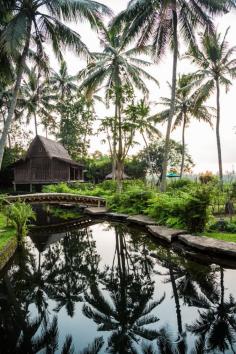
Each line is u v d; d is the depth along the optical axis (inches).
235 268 267.9
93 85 970.1
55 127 1946.4
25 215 383.6
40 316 182.4
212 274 251.6
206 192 393.4
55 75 1637.6
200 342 146.4
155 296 209.6
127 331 159.5
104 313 185.0
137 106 807.1
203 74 975.6
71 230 534.6
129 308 191.8
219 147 985.5
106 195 893.8
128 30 731.4
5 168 1482.5
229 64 967.6
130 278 253.0
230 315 174.4
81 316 181.6
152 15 701.3
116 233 482.3
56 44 650.2
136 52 976.3
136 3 668.7
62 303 203.2
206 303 193.8
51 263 308.5
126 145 813.2
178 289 220.8
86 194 967.6
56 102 1706.4
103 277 258.5
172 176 1369.3
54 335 157.8
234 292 209.8
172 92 679.1
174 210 448.5
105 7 573.3
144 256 327.3
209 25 693.9
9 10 587.2
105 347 143.0
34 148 1364.4
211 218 404.5
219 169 973.2
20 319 178.5
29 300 209.6
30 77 773.9
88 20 585.0
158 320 171.6
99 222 622.8
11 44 509.7
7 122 561.6
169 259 307.9
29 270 283.9
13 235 359.6
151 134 1250.6
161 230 421.7
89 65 1008.9
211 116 1268.5
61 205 986.7
